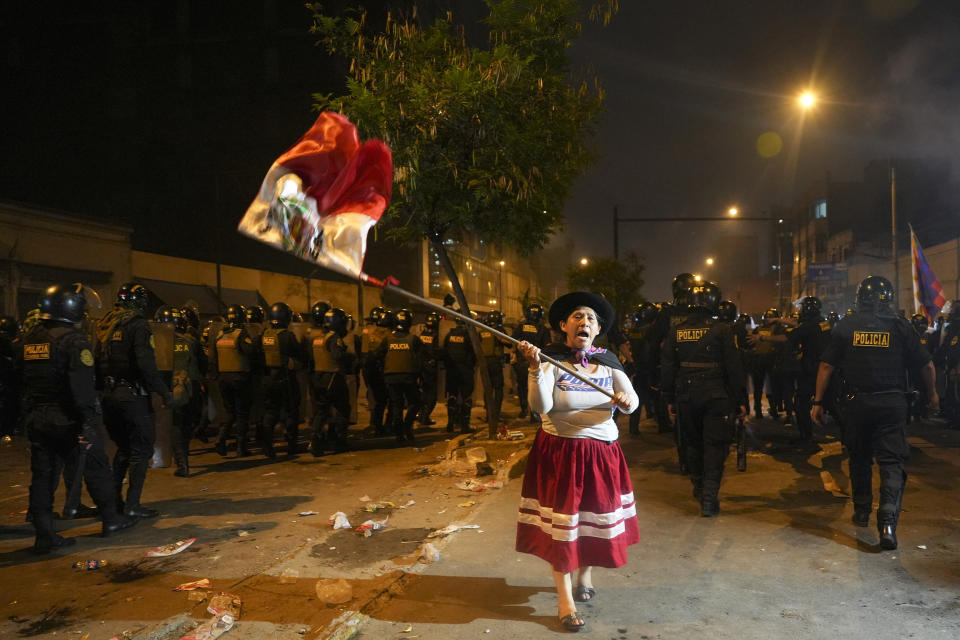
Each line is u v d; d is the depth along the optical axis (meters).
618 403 3.77
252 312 9.85
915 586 4.25
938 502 6.26
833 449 9.01
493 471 7.56
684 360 6.23
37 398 5.25
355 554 4.96
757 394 12.68
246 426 9.59
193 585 4.40
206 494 7.21
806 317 9.72
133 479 6.08
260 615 3.92
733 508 6.19
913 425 11.34
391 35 8.43
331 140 3.26
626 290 30.98
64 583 4.55
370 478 7.91
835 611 3.90
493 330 3.59
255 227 3.14
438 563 4.70
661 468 8.14
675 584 4.33
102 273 17.89
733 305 10.21
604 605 4.01
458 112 7.54
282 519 6.12
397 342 10.59
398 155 7.64
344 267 3.18
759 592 4.19
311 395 11.45
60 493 7.42
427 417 12.73
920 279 13.07
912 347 5.25
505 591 4.22
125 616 3.97
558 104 8.47
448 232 9.04
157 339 7.82
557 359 3.90
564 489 3.70
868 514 5.54
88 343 5.35
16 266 15.62
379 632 3.67
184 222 35.81
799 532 5.41
